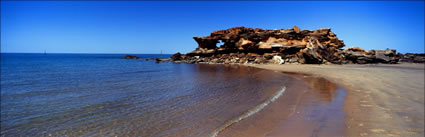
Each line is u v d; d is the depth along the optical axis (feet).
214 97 38.68
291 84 52.13
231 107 30.50
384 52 154.81
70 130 23.54
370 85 44.27
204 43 221.87
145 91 47.93
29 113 30.96
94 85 60.18
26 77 84.69
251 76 75.77
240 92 43.19
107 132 22.34
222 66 141.69
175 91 46.75
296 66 122.11
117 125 24.35
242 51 191.52
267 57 163.02
